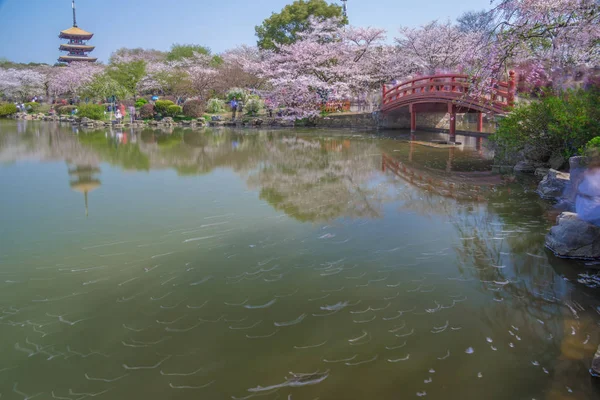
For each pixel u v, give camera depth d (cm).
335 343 401
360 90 2991
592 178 592
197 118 3238
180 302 482
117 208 855
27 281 536
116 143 2019
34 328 433
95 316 454
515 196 891
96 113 3341
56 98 5084
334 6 4025
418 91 2027
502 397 327
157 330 427
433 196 914
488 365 365
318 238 674
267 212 817
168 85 3975
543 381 344
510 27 684
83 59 7062
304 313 455
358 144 1844
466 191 948
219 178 1157
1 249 639
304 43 3002
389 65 2964
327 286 515
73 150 1756
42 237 689
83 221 771
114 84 3556
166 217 791
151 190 1015
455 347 391
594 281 513
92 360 382
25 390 345
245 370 365
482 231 688
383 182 1070
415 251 615
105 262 591
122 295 499
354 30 2992
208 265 578
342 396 332
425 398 328
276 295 495
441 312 452
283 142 1986
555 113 972
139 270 565
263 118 3034
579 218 588
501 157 1241
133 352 392
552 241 602
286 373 360
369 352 387
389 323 434
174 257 606
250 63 3403
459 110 1772
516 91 1355
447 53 2691
